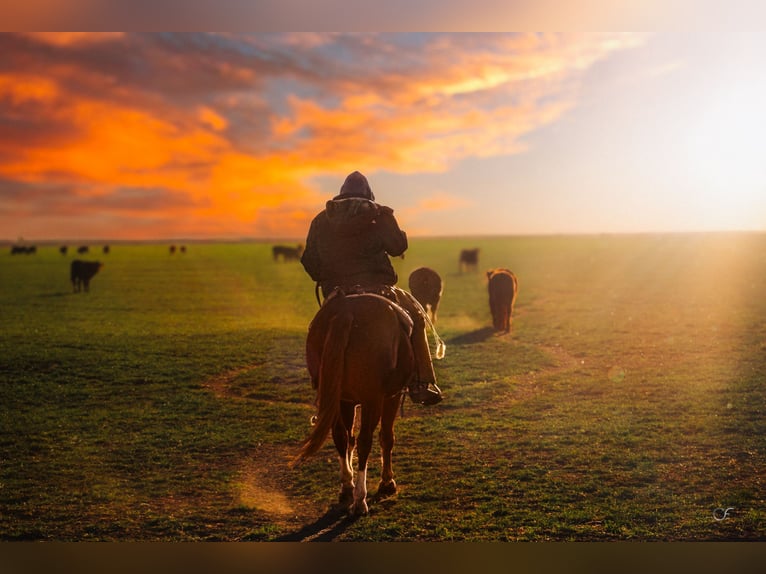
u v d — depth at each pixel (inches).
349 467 234.7
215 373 482.9
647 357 529.3
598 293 1093.1
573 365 506.0
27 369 488.7
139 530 217.6
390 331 212.1
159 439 321.1
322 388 204.8
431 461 281.3
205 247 4616.1
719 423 331.6
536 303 974.4
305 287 1375.5
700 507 230.7
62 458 291.7
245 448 308.0
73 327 737.6
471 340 620.4
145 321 805.2
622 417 347.3
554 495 240.4
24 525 221.1
